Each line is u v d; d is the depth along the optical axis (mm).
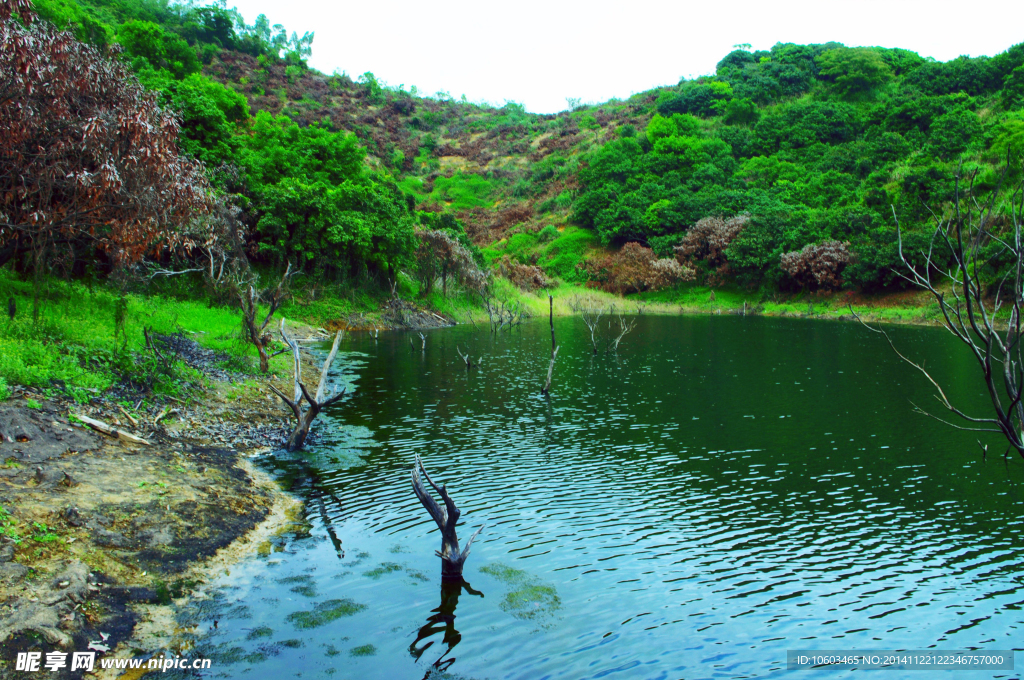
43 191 15602
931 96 91562
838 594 8867
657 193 93125
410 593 8625
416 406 20500
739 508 12000
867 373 27000
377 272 50344
